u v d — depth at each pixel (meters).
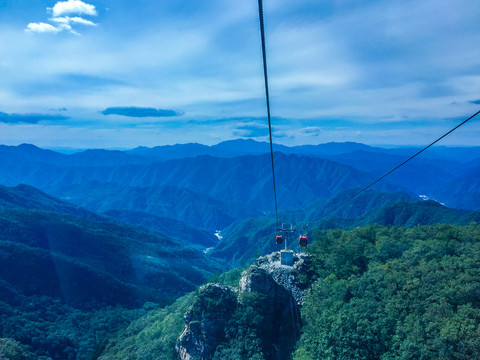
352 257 100.19
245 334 91.56
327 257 107.88
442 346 57.31
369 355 67.31
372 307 75.12
